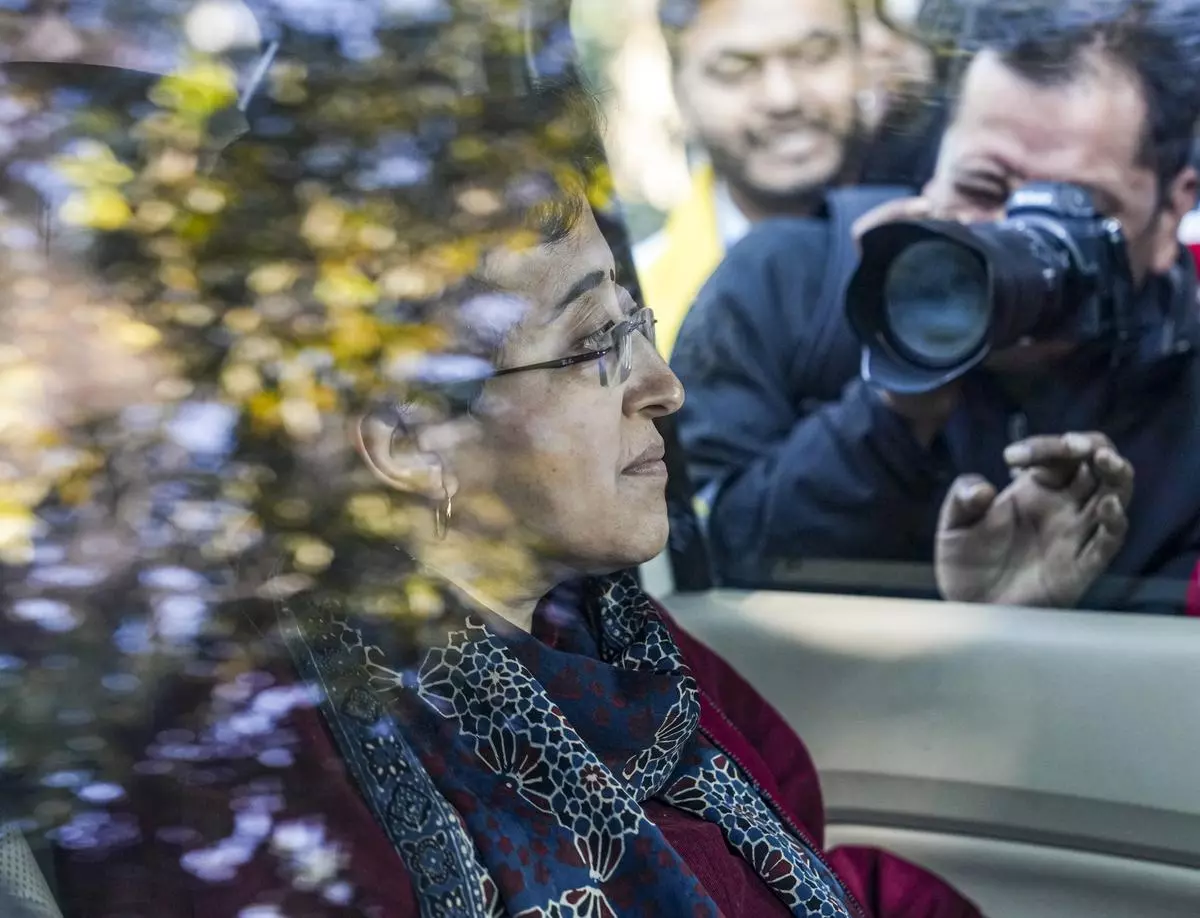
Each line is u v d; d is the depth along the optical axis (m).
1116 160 1.43
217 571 0.90
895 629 1.48
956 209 1.56
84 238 0.86
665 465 1.09
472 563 1.00
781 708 1.54
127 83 0.89
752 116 1.61
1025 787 1.42
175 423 0.88
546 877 0.92
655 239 1.62
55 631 0.85
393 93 0.95
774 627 1.55
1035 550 1.47
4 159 0.85
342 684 0.94
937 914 1.28
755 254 1.76
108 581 0.87
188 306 0.88
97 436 0.86
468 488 0.98
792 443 1.65
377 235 0.92
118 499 0.87
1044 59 1.44
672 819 1.08
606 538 1.03
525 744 0.97
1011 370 1.49
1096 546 1.44
